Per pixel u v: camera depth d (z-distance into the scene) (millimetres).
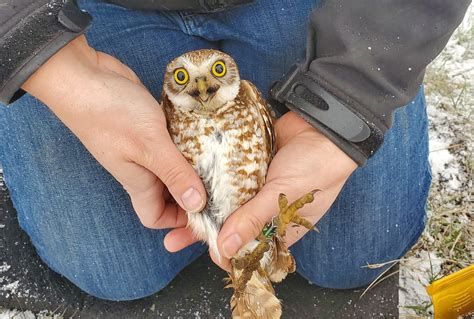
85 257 853
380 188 823
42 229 848
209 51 702
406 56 682
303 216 705
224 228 650
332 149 688
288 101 698
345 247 854
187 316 897
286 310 891
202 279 925
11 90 645
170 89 700
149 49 822
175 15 820
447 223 946
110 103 650
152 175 681
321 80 689
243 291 670
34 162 804
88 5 823
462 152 1021
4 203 969
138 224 840
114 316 902
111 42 815
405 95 696
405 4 675
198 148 704
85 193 814
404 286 896
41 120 788
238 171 703
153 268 872
